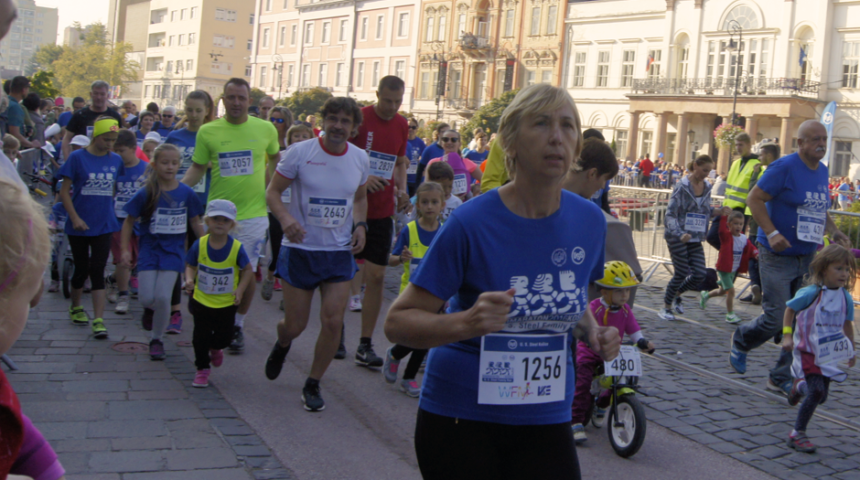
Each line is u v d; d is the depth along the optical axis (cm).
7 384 146
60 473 171
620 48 4753
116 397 508
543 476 247
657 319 918
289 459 427
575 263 248
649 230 1287
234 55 10162
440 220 688
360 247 523
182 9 10394
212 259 549
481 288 241
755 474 455
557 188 249
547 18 5144
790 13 4012
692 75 4384
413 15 6097
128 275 767
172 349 645
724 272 923
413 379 561
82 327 694
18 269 136
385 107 646
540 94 238
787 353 614
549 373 250
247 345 679
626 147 4753
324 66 7012
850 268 514
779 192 612
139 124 1240
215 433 454
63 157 1023
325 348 510
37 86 2398
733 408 577
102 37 11038
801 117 3997
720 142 3800
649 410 563
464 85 5694
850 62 3906
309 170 511
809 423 552
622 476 442
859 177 3681
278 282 959
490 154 559
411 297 240
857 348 789
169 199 625
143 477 384
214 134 669
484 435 247
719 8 4275
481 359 244
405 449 457
